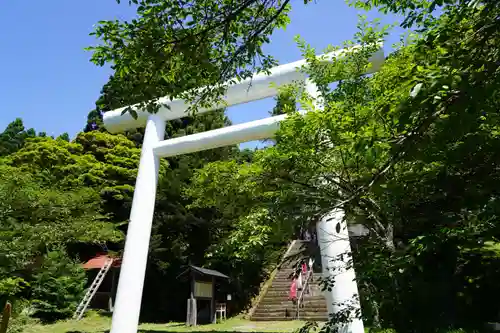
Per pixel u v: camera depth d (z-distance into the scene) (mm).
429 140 1927
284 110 4781
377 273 3166
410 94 1773
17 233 9195
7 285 8336
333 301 5855
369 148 2154
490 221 2699
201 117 15836
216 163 7500
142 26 2674
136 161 16922
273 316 11500
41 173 13672
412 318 5098
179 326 11195
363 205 3385
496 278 5977
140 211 8195
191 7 2781
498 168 2285
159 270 13867
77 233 11000
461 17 2102
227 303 13414
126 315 7352
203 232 14078
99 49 2719
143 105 3051
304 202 3031
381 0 3463
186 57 2854
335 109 3801
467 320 5859
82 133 17938
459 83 1663
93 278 14844
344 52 4746
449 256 3861
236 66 3326
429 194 2971
